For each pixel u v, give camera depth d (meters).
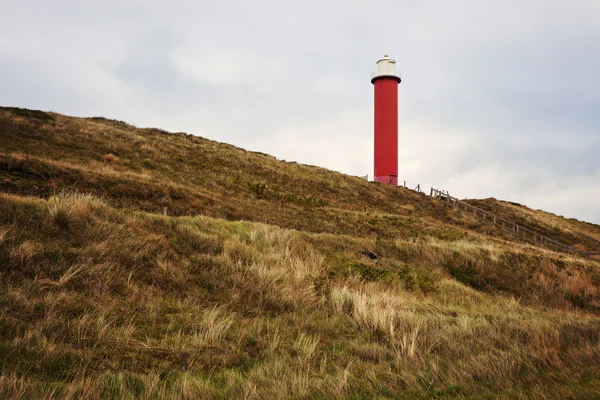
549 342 7.14
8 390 3.68
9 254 7.11
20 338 4.86
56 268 7.21
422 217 33.59
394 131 50.94
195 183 25.59
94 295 6.66
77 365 4.52
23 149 21.56
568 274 19.05
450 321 8.51
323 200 30.48
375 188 40.50
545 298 15.35
